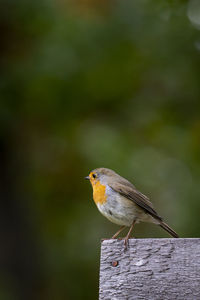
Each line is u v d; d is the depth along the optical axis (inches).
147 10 606.2
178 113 619.5
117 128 608.1
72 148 592.1
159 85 633.0
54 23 592.7
